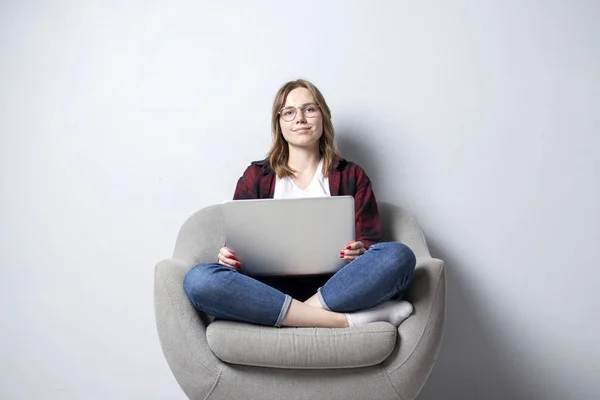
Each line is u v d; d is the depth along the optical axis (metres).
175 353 1.50
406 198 2.10
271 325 1.47
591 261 2.08
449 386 2.10
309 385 1.44
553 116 2.09
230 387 1.46
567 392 2.09
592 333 2.09
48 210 2.13
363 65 2.10
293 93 1.89
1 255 2.13
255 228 1.48
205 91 2.12
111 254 2.13
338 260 1.54
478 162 2.09
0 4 2.13
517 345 2.10
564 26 2.09
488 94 2.09
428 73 2.09
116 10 2.12
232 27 2.11
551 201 2.09
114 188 2.13
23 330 2.13
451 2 2.09
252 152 2.11
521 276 2.10
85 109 2.12
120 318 2.12
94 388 2.13
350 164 1.91
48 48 2.13
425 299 1.51
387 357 1.47
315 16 2.10
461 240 2.10
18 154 2.13
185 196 2.12
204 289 1.45
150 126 2.12
